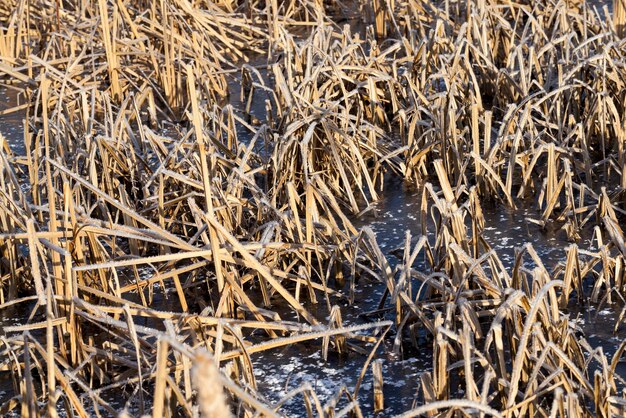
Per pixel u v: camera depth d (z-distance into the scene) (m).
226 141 5.42
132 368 3.34
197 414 2.67
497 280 3.38
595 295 3.68
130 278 4.17
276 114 5.98
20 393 3.22
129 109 6.05
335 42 6.16
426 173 5.09
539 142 5.06
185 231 4.29
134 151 4.87
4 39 7.14
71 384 3.29
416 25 7.43
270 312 3.54
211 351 3.27
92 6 7.68
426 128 5.42
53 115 5.34
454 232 3.64
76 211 3.65
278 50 6.91
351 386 3.29
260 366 3.44
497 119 5.91
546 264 4.07
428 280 3.44
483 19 6.38
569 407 2.63
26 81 6.45
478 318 3.53
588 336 3.49
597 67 5.25
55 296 3.35
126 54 6.71
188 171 4.63
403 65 6.48
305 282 3.82
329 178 4.92
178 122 6.16
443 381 2.88
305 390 2.82
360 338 3.50
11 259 3.93
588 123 5.16
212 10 7.74
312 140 4.85
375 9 7.72
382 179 5.02
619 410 2.82
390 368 3.38
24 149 5.74
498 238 4.36
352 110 5.93
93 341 3.59
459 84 5.71
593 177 4.97
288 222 4.01
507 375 2.91
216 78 6.82
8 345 3.24
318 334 3.25
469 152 5.04
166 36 6.38
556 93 5.08
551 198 4.36
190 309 3.89
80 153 4.80
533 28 6.23
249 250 3.97
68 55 7.11
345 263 4.04
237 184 4.43
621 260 3.67
